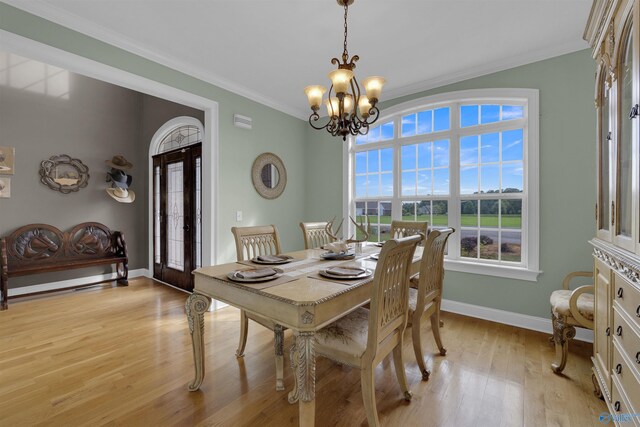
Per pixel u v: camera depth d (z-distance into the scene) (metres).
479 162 3.09
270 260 2.06
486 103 3.05
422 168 3.45
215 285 1.70
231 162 3.44
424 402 1.72
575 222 2.54
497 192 2.99
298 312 1.31
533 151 2.70
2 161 3.57
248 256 2.39
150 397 1.75
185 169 3.98
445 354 2.27
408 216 3.54
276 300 1.38
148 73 2.69
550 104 2.64
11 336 2.56
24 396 1.75
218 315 3.10
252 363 2.15
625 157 1.33
